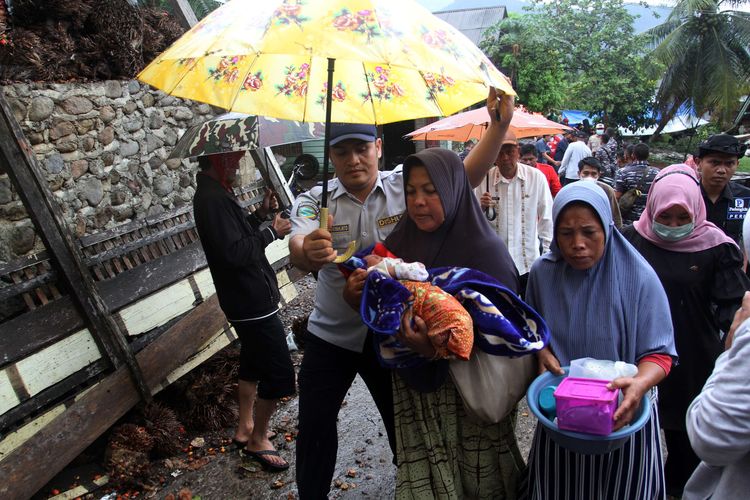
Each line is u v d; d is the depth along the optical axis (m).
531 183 4.30
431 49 1.66
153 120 4.93
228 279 3.20
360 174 2.49
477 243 2.11
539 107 17.62
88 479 3.31
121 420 3.66
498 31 17.80
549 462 2.07
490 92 2.31
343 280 2.54
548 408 1.89
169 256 4.12
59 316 3.31
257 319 3.23
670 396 2.72
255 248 3.13
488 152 2.42
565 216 1.99
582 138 14.12
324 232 2.07
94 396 3.31
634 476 1.97
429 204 2.06
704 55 24.12
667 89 25.25
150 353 3.65
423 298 1.87
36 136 3.96
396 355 2.06
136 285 3.83
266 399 3.33
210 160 3.19
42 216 3.30
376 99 2.19
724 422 1.38
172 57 1.70
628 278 2.02
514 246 4.25
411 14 1.72
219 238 3.06
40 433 3.03
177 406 3.93
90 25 4.63
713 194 3.59
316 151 10.53
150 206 4.90
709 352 2.64
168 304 4.00
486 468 2.20
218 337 4.18
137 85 4.76
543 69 17.53
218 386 4.00
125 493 3.27
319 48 1.53
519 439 3.65
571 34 24.67
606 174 10.41
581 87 24.00
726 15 23.84
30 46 4.00
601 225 1.98
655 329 1.96
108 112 4.50
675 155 29.03
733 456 1.40
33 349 3.14
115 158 4.57
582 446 1.77
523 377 2.09
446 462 2.18
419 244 2.16
